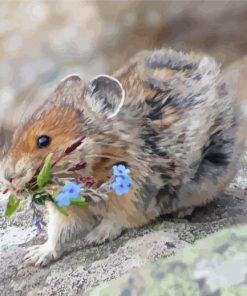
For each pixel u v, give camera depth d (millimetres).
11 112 2930
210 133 2629
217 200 2666
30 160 2576
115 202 2607
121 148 2600
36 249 2619
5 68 3533
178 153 2617
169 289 2477
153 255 2590
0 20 4023
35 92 3350
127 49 3840
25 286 2594
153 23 3963
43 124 2584
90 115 2594
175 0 3967
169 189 2625
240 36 3953
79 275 2588
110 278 2580
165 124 2615
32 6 4062
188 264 2484
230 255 2480
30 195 2584
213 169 2637
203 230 2617
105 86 2600
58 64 3668
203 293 2471
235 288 2467
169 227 2621
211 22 3961
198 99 2625
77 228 2617
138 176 2607
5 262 2615
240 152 2652
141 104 2615
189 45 3967
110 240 2621
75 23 3963
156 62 2652
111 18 3957
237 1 3945
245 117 2666
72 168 2586
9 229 2654
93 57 3768
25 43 3812
